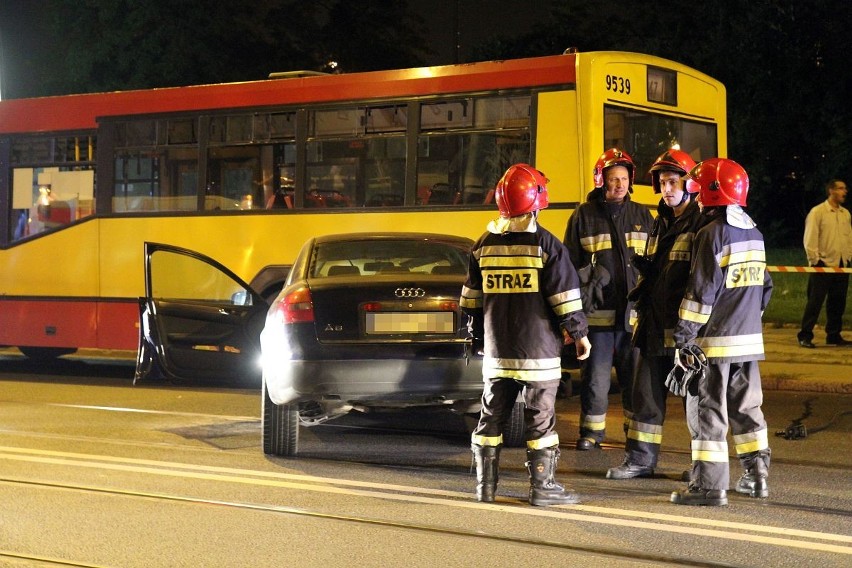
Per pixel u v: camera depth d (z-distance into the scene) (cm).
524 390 749
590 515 715
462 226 1315
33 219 1592
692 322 725
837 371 1397
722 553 627
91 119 1559
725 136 1412
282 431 918
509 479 830
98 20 3045
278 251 1425
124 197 1534
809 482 816
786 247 3681
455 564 609
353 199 1384
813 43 3309
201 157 1482
